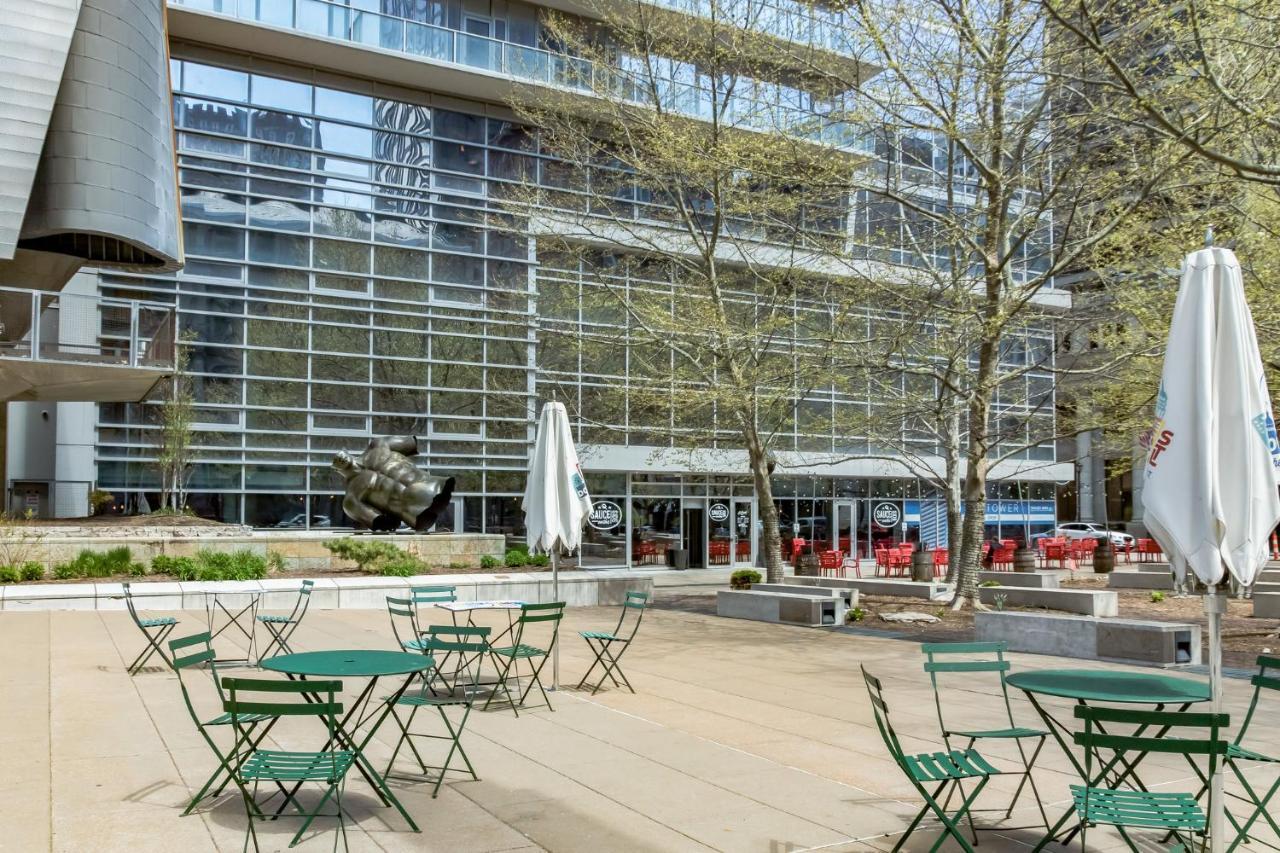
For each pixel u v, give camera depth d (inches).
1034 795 265.0
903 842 216.1
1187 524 217.5
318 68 1198.3
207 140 1135.6
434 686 427.2
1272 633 623.8
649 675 466.9
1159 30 557.3
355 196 1210.0
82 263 1022.4
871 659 520.1
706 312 792.3
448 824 240.7
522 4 1302.9
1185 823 187.8
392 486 1027.3
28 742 319.3
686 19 815.7
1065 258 679.7
